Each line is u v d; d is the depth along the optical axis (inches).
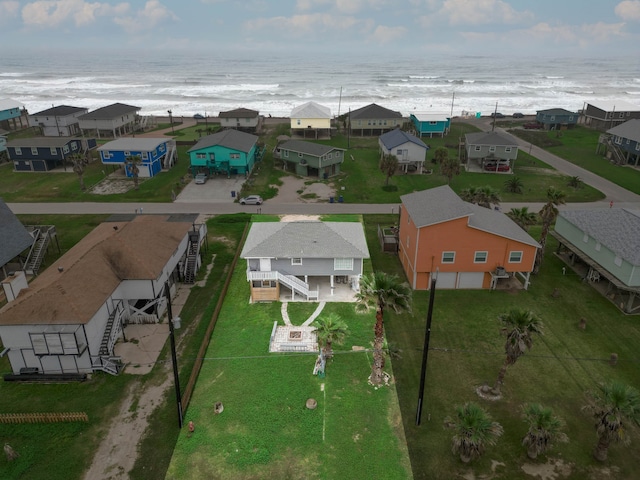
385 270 1822.1
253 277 1571.1
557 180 2977.4
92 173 3080.7
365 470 959.0
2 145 3380.9
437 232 1574.8
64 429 1056.8
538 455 994.1
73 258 1441.9
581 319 1433.3
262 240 1619.1
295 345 1336.1
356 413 1108.5
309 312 1529.3
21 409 1112.2
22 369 1214.3
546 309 1544.0
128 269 1419.8
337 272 1610.5
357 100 7180.1
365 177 3051.2
